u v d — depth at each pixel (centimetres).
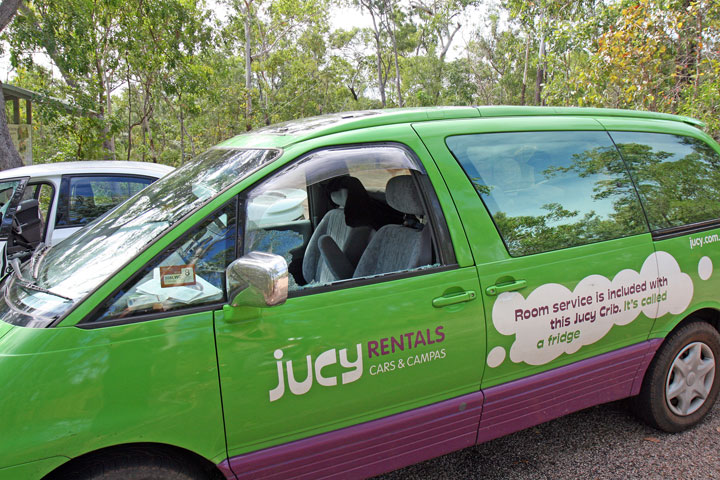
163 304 193
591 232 273
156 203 248
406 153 245
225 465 200
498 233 248
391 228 274
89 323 184
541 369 261
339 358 212
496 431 254
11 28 1109
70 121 1266
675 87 867
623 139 301
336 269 272
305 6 3064
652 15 858
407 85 4619
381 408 224
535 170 269
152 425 185
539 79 2255
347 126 241
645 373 302
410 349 225
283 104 2866
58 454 174
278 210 225
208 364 193
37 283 219
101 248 223
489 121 267
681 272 295
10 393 173
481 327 238
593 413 343
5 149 1013
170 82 1484
